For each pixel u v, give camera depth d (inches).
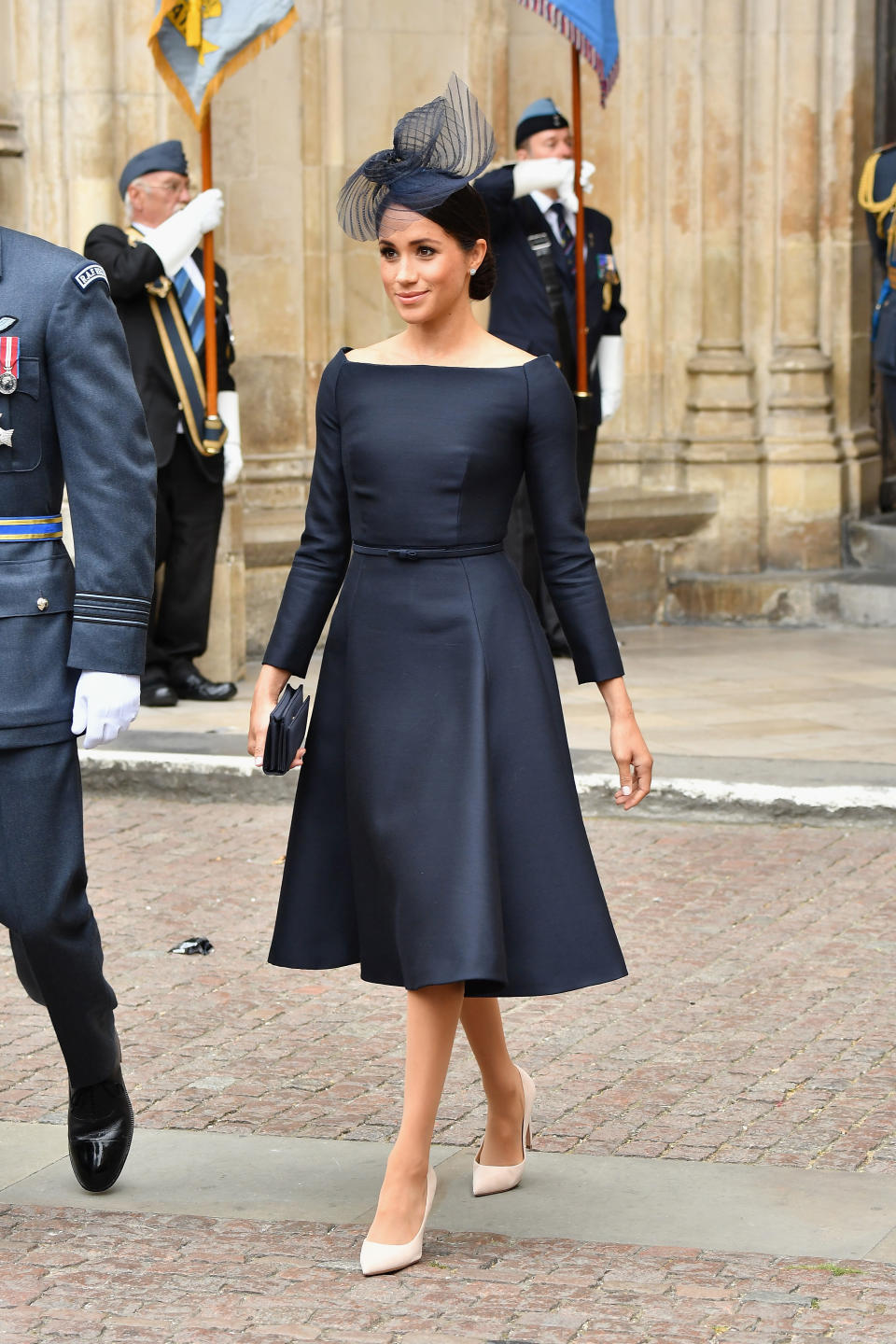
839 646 970.1
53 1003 359.3
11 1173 387.5
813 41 1032.8
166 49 786.8
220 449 810.8
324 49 960.9
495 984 343.3
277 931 359.3
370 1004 497.0
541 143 873.5
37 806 347.6
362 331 993.5
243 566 864.3
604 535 1027.3
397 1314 318.0
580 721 774.5
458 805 338.0
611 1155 393.7
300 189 968.9
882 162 993.5
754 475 1055.0
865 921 556.1
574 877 346.3
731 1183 376.8
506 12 1000.9
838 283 1061.8
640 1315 315.3
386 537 348.2
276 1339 309.0
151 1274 335.6
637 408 1067.9
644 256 1053.2
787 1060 448.5
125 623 347.6
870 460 1087.6
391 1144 402.0
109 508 345.7
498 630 346.0
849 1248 344.8
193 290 809.5
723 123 1038.4
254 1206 369.1
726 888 589.9
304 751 357.1
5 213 858.1
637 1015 482.3
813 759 706.2
